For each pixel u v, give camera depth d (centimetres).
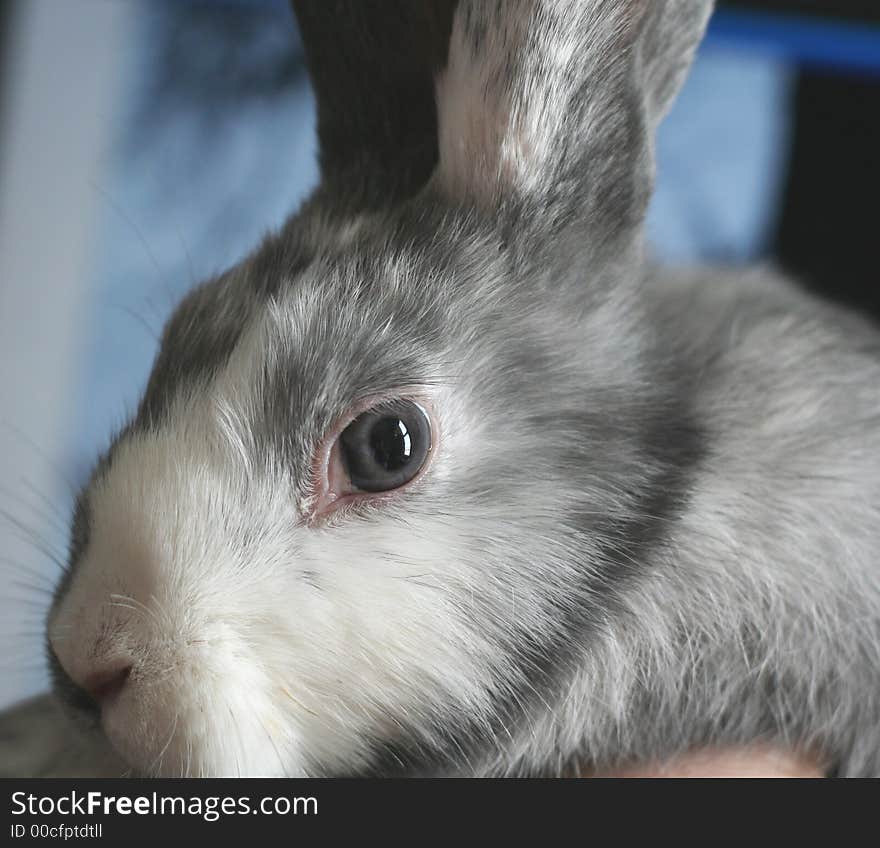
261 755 52
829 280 86
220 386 54
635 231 55
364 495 53
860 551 56
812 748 56
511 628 54
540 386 54
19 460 88
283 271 55
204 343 54
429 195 56
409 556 53
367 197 57
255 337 54
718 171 91
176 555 53
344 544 53
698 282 61
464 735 54
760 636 56
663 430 55
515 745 55
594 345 55
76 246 90
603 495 55
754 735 56
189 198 91
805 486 56
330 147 58
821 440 56
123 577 53
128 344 91
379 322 54
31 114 89
